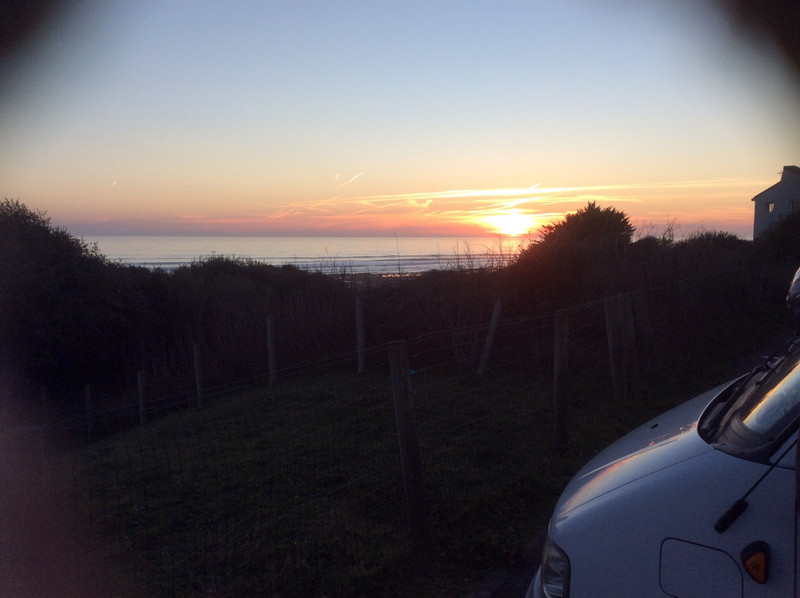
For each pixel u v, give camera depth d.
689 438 2.59
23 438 3.63
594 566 2.15
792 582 1.76
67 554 3.85
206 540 4.41
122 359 18.70
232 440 7.41
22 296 17.53
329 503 5.10
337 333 13.59
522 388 9.14
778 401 2.47
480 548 4.38
